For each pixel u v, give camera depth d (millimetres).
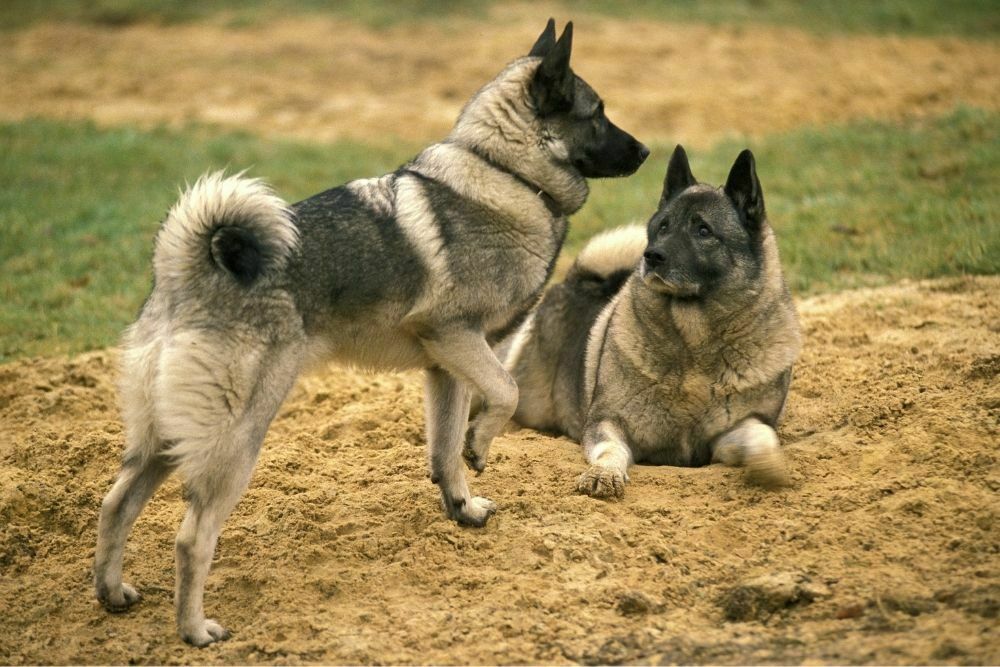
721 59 30250
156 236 7531
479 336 8242
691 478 9180
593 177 8898
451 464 8586
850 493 8484
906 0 35438
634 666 6688
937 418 9422
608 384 9844
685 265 9125
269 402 7328
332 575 7984
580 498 8820
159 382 7109
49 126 24906
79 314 14297
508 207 8266
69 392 11586
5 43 34156
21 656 7359
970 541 7539
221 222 7121
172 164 21891
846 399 10445
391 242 7898
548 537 8180
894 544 7688
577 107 8578
